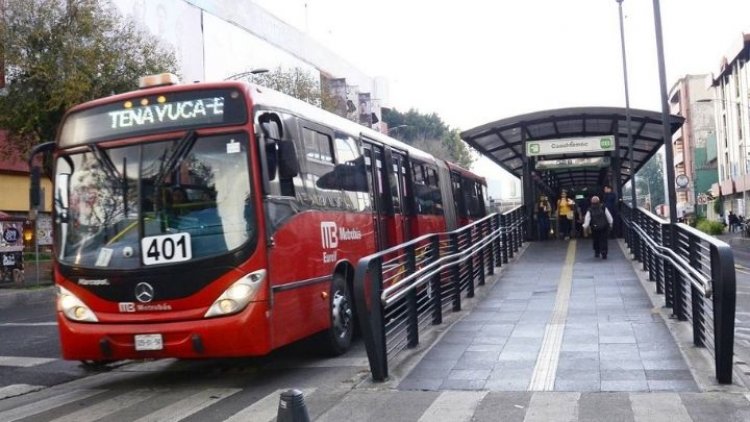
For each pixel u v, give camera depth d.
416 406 6.85
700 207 76.62
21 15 22.92
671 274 11.32
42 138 24.42
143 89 8.80
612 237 26.23
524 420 6.25
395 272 9.20
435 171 17.53
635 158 31.78
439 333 10.55
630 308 11.97
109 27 24.86
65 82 22.58
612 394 6.94
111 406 7.77
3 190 31.31
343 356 9.92
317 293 9.28
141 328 7.89
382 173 13.03
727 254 6.95
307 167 9.46
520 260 20.31
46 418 7.38
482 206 26.61
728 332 6.99
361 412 6.75
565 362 8.31
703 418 6.11
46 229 30.64
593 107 22.56
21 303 21.08
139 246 8.05
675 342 9.12
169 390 8.45
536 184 27.58
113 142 8.38
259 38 54.84
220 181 8.08
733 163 61.53
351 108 67.06
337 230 10.20
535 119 23.34
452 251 12.70
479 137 24.84
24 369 10.41
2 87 24.16
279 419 4.01
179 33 44.06
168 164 8.17
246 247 7.88
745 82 56.75
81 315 8.18
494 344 9.52
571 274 16.80
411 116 81.38
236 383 8.59
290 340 8.40
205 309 7.84
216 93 8.25
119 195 8.25
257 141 8.12
